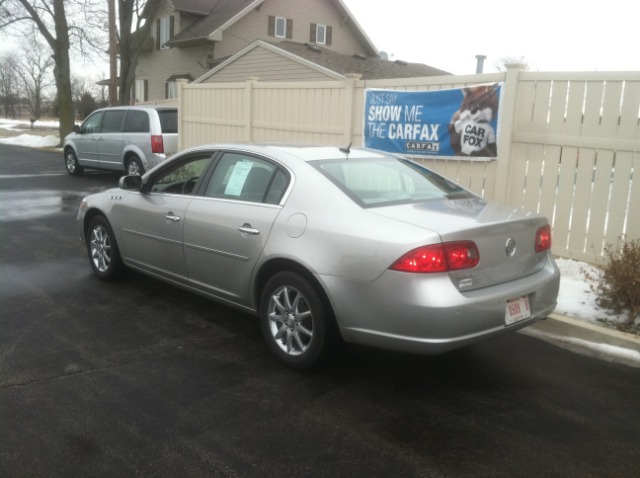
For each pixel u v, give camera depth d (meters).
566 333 5.10
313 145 5.18
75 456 3.21
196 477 3.06
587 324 5.11
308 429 3.54
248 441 3.40
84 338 4.87
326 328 4.11
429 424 3.62
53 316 5.35
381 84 8.45
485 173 7.38
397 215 3.97
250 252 4.54
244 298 4.72
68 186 13.85
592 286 5.69
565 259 6.73
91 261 6.55
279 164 4.66
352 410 3.78
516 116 7.02
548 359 4.63
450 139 7.61
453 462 3.23
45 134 35.03
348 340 4.01
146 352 4.62
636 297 5.17
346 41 33.22
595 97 6.39
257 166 4.83
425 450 3.34
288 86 9.74
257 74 21.02
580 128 6.53
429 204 4.32
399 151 8.20
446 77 7.69
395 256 3.71
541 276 4.29
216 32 27.48
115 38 20.58
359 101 8.70
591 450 3.38
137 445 3.33
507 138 7.05
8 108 73.00
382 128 8.38
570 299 5.64
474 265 3.80
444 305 3.62
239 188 4.86
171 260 5.39
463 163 7.57
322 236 4.07
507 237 4.03
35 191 12.91
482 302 3.76
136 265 5.89
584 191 6.56
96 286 6.25
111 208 6.07
